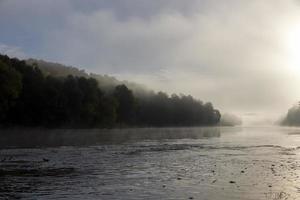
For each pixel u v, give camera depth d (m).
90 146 79.06
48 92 153.38
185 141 109.50
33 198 25.05
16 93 130.50
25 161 48.12
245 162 50.22
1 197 25.27
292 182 31.52
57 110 155.25
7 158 51.38
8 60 147.12
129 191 27.55
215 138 133.75
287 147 84.69
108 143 91.06
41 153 60.06
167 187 29.22
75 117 167.62
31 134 125.38
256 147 84.75
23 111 145.25
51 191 27.59
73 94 166.12
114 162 49.31
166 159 54.41
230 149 77.81
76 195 26.09
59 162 47.94
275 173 37.91
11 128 137.88
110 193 26.81
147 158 55.72
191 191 27.36
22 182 31.77
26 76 148.75
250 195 25.69
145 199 24.59
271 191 27.20
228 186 29.50
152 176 35.91
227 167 43.94
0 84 125.25
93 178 34.44
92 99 177.12
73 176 35.69
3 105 127.31
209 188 28.58
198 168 42.91
